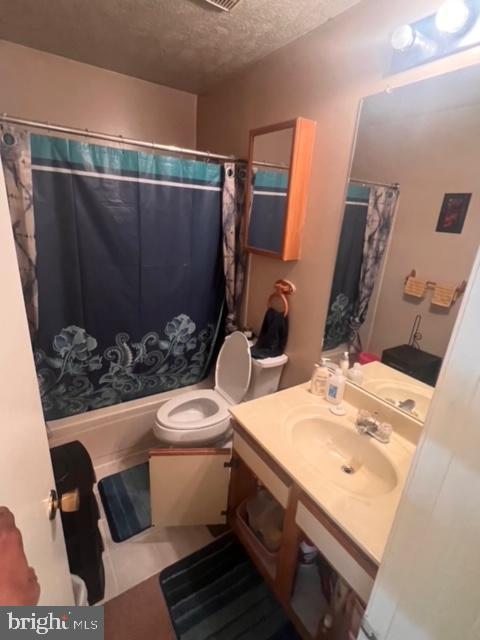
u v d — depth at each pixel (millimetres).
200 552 1563
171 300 2000
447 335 1112
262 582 1438
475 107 955
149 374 2088
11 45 1700
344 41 1259
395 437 1234
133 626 1271
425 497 513
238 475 1524
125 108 2096
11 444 535
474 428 437
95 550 1324
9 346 547
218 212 1984
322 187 1447
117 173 1626
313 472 1065
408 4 1039
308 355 1667
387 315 1293
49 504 731
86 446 1949
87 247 1661
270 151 1603
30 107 1839
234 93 1933
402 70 1091
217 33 1465
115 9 1349
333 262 1454
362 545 833
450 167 1040
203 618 1303
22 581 506
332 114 1353
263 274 1939
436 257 1117
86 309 1755
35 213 1499
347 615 1054
